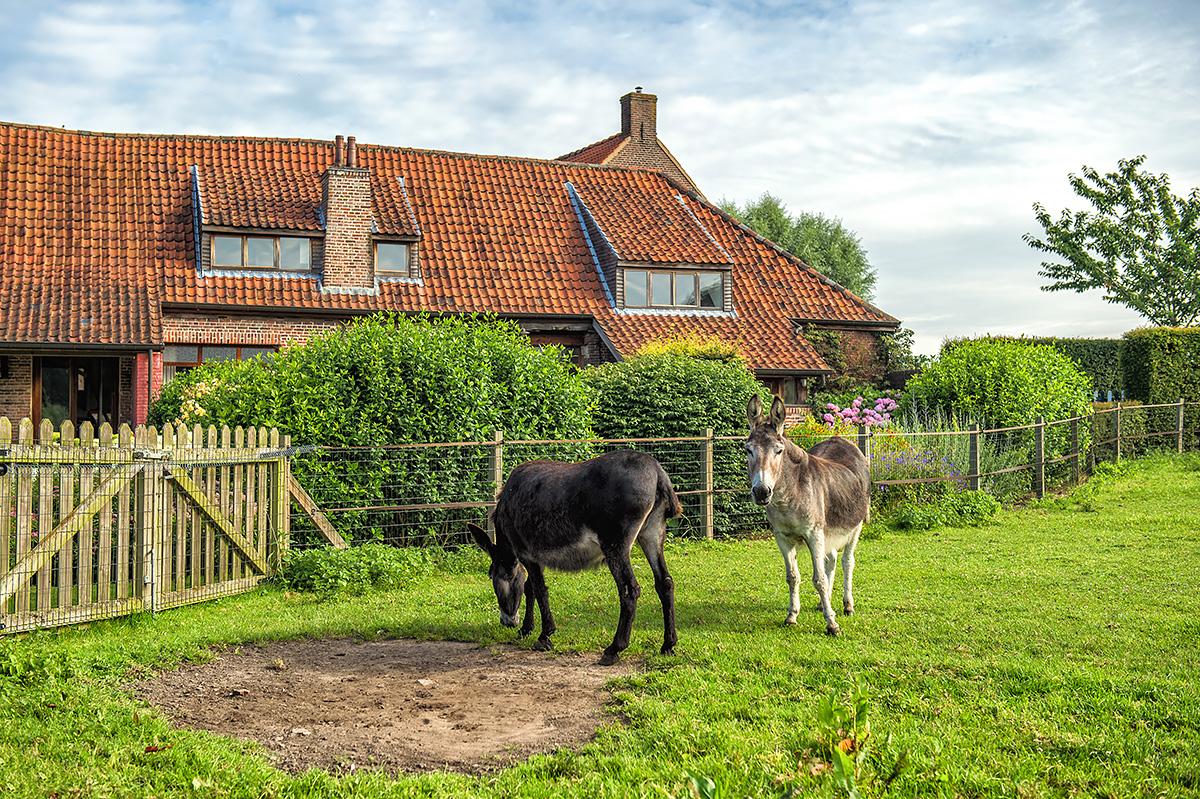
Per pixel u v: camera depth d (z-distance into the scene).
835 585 10.16
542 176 27.67
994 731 5.19
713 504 13.77
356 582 10.01
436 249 23.45
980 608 8.77
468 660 7.36
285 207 21.73
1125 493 16.66
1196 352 24.48
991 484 16.48
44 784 4.48
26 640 7.34
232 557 9.84
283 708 6.06
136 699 6.07
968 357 20.41
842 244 54.53
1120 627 7.80
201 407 13.28
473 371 12.42
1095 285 34.06
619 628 7.28
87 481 8.08
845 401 24.36
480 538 8.36
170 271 20.47
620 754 5.04
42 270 19.70
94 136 23.70
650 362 14.74
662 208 27.45
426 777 4.76
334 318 21.17
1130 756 4.82
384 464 11.59
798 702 5.87
